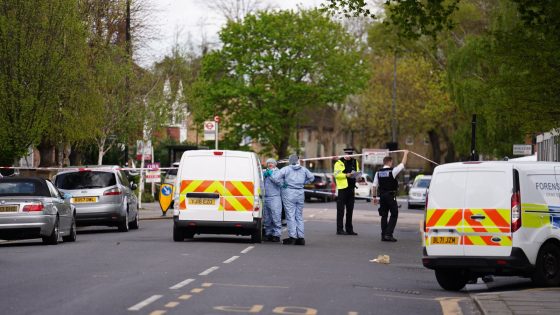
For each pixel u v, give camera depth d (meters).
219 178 60.62
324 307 31.53
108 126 105.75
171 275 39.75
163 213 98.12
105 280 37.53
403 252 58.25
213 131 96.38
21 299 31.64
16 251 52.78
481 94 61.47
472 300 35.59
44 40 81.69
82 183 73.25
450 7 62.41
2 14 80.62
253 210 60.56
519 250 38.78
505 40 58.25
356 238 69.69
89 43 97.88
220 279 38.59
